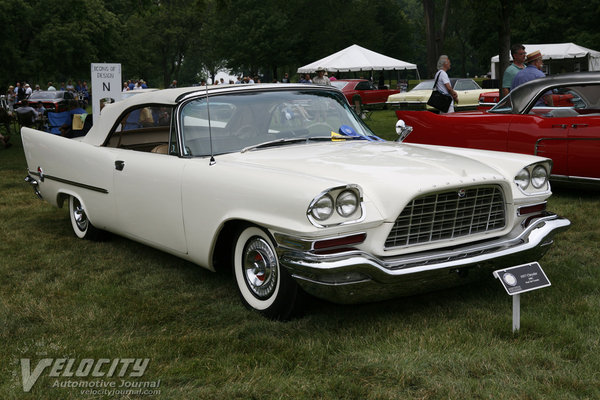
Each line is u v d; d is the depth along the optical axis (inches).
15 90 1154.7
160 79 3341.5
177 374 121.0
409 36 2313.0
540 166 159.6
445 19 1135.0
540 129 266.5
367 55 1109.1
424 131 306.2
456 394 108.2
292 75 2559.1
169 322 149.9
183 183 162.2
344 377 116.0
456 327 138.0
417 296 159.6
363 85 946.7
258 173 144.0
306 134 179.2
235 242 154.8
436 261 136.3
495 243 147.6
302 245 129.0
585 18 1596.9
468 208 146.3
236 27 2007.9
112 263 201.3
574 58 1093.1
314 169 145.9
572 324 136.7
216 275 184.5
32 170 246.7
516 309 133.0
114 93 485.1
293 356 125.8
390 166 146.3
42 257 210.4
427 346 128.5
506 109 286.0
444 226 143.8
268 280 145.9
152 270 192.5
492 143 281.4
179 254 171.5
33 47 1491.1
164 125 188.7
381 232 133.0
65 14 1517.0
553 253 195.5
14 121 638.5
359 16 1964.8
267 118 176.9
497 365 119.1
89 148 208.5
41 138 238.7
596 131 251.4
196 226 159.3
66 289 176.9
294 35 2001.7
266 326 142.4
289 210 130.7
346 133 183.6
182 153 169.9
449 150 175.3
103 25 1621.6
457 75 3892.7
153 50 2301.9
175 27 2213.3
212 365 124.1
